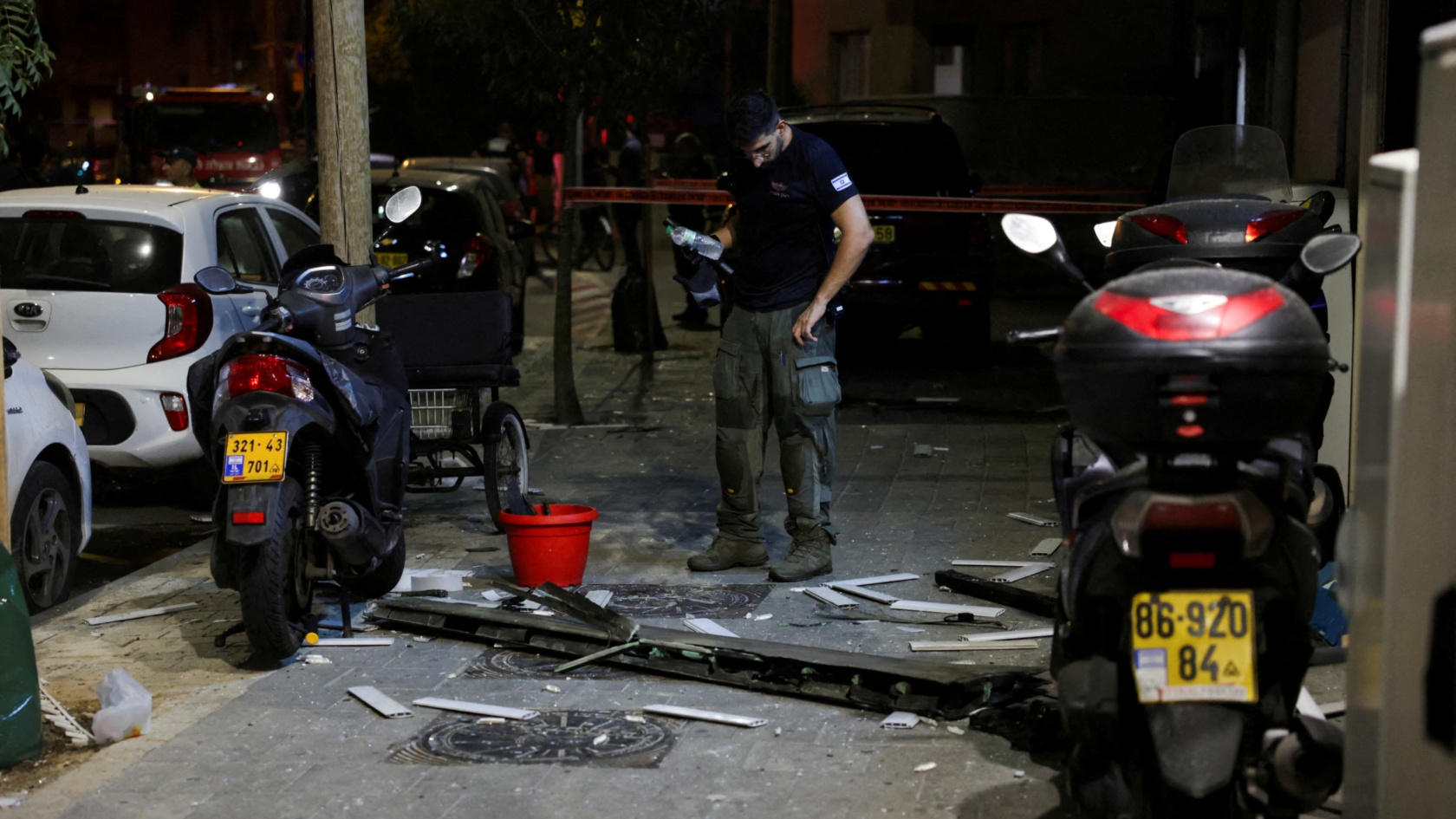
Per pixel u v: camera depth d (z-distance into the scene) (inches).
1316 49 376.2
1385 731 101.7
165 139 852.6
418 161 764.6
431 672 211.8
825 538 263.9
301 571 215.9
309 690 204.1
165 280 315.6
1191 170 224.2
